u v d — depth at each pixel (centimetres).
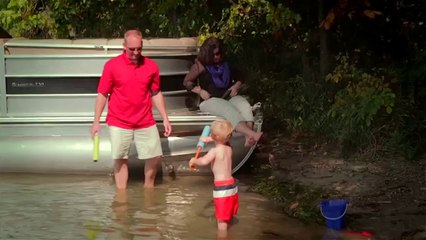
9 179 721
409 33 905
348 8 842
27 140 731
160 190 679
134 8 1117
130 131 672
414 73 814
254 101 962
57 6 1071
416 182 669
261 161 784
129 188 688
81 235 539
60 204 627
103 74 661
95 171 729
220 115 715
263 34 1027
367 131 766
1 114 734
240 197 652
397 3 894
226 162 571
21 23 1088
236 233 543
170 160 727
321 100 867
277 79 998
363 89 779
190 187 691
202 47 735
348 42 930
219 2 1053
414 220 564
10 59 727
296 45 1002
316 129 841
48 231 549
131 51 650
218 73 736
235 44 1027
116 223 571
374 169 718
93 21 1137
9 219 580
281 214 596
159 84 686
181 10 1087
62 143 727
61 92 723
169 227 560
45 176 733
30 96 727
